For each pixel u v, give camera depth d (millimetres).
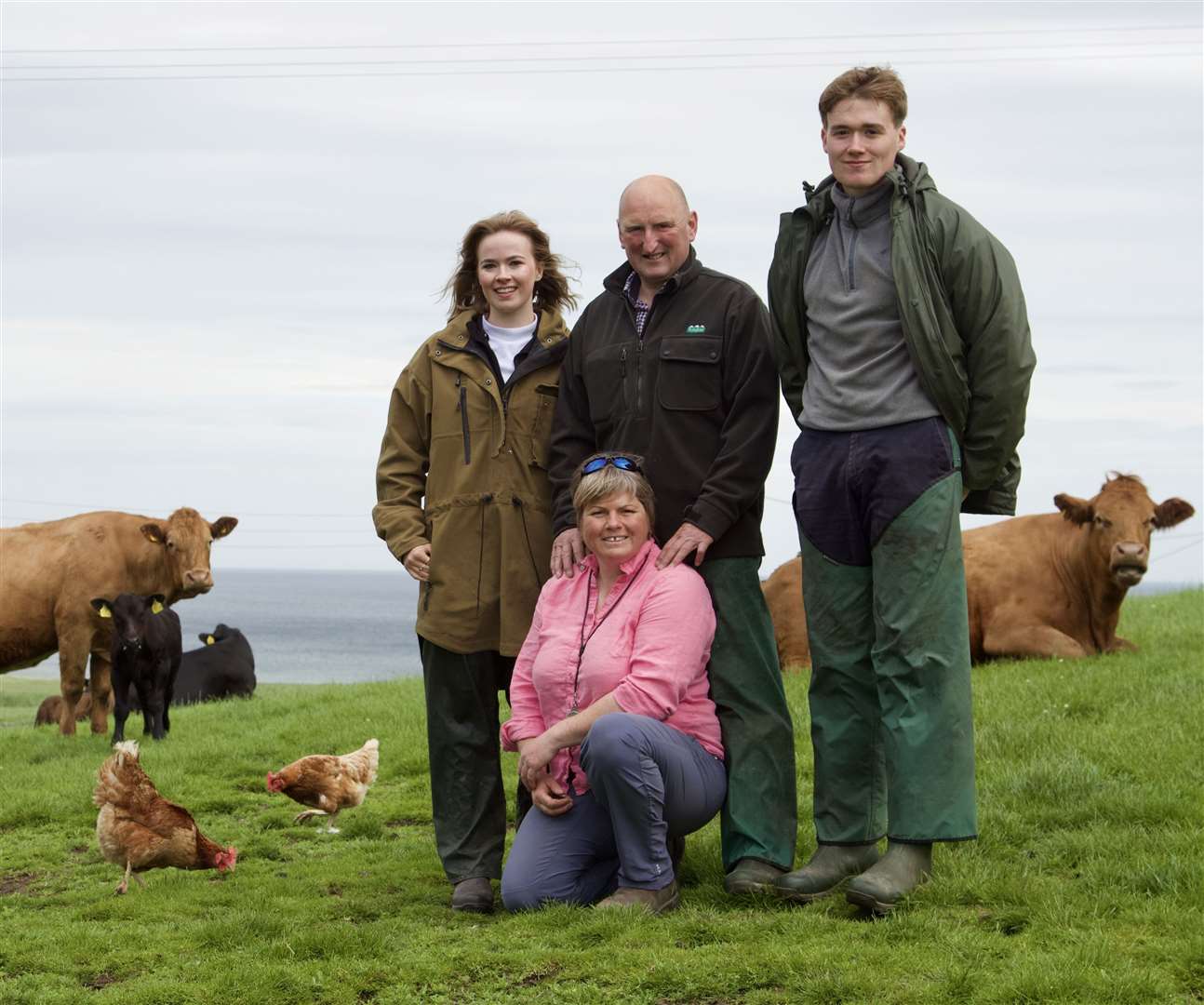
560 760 5207
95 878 6262
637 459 5215
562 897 5152
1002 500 4992
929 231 4719
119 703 11492
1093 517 11367
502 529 5504
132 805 5988
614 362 5352
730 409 5234
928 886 4770
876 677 4879
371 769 7281
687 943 4570
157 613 11648
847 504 4926
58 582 12719
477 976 4418
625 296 5418
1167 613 13664
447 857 5492
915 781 4715
